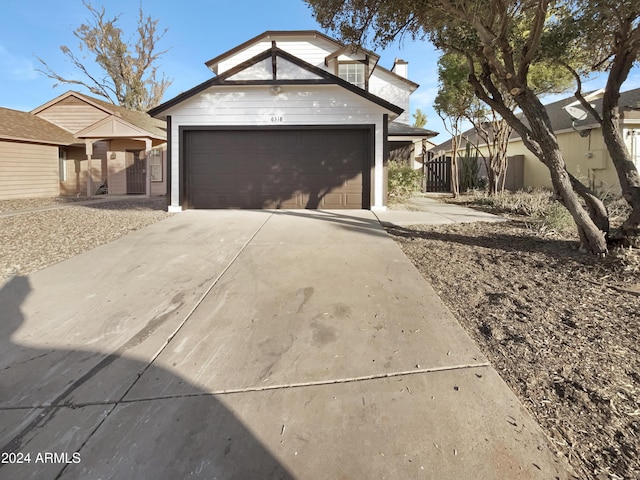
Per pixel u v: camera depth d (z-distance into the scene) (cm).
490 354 304
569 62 764
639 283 432
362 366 291
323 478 193
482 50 632
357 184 1097
